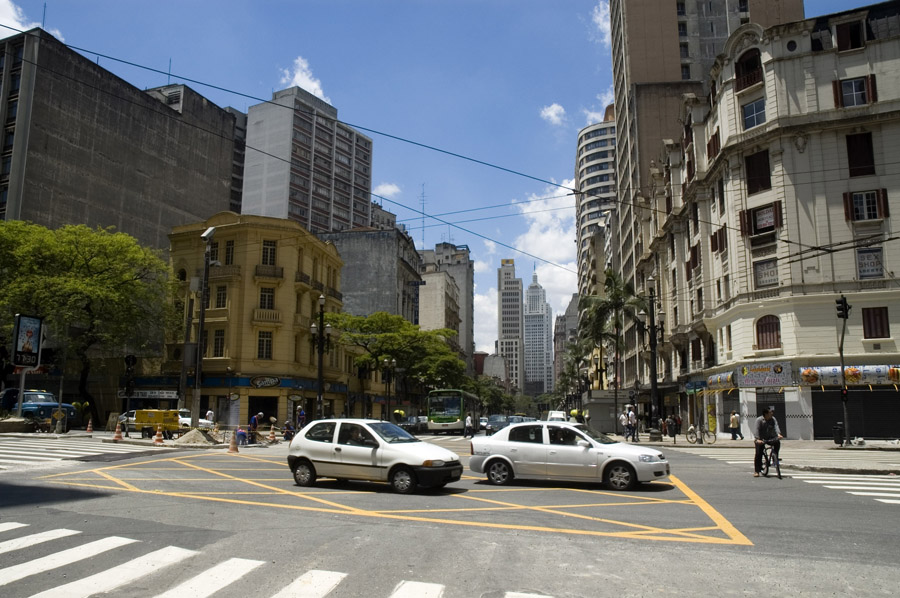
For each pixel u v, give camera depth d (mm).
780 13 66750
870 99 31547
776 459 15836
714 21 69875
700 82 65688
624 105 75938
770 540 8328
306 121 103812
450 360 54500
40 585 6121
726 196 36281
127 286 41844
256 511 10336
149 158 66000
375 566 6895
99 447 22406
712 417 39375
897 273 30484
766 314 32875
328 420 13883
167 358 48188
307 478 13477
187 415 33062
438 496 12227
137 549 7574
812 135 32250
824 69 32625
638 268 63344
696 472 17250
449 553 7512
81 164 58375
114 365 50188
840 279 31219
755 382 32438
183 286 47719
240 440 26828
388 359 47875
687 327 45406
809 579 6512
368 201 118375
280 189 99000
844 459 21078
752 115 34625
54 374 51438
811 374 30766
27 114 54031
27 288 37781
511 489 13359
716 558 7352
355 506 10945
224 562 7012
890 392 30297
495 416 46812
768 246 33094
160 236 66500
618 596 5938
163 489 12734
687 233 45312
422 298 98562
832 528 9148
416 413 77062
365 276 74188
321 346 35406
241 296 45812
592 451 13578
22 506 10469
